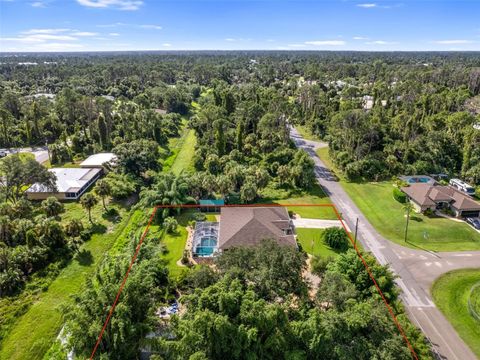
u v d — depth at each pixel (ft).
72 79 565.53
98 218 182.39
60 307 100.37
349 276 109.50
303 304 98.43
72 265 140.46
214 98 380.17
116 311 91.50
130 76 605.73
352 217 180.75
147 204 184.24
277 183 221.66
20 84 558.56
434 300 121.19
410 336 89.61
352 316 85.87
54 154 263.49
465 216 178.29
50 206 168.76
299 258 107.65
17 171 189.47
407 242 157.38
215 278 106.42
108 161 246.27
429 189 191.83
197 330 85.05
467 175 225.35
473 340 105.29
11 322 110.22
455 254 148.15
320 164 259.80
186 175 203.62
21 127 322.55
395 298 105.70
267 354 86.28
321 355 85.97
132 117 335.26
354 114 250.98
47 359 98.43
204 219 176.86
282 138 288.92
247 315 84.94
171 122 361.51
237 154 251.60
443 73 514.27
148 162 236.84
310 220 176.76
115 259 127.34
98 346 91.91
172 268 137.28
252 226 145.89
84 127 329.31
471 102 355.77
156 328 101.86
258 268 102.27
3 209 163.12
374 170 232.12
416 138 259.80
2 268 126.41
